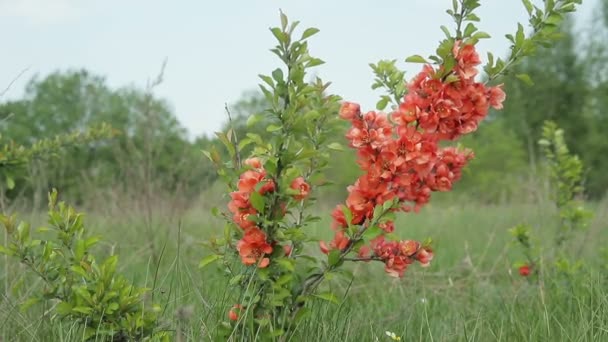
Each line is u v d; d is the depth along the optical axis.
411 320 4.18
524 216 8.56
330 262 3.01
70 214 3.17
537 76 34.53
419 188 3.17
